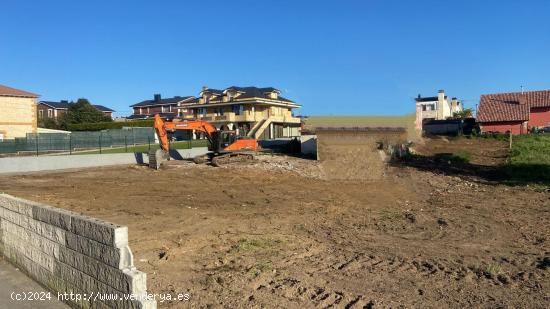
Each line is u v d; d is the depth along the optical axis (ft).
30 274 21.68
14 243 23.43
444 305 18.71
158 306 18.49
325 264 24.71
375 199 47.57
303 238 30.76
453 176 66.64
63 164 87.86
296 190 56.08
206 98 226.38
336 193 50.70
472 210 41.57
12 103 155.33
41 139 124.98
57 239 18.90
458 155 97.55
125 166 90.43
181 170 80.59
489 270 23.29
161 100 310.86
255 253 26.66
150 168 83.82
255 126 201.05
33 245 21.21
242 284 21.20
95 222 16.30
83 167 89.35
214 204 45.78
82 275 17.16
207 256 26.00
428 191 53.62
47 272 19.97
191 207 43.68
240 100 210.38
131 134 148.56
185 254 26.35
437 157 93.97
